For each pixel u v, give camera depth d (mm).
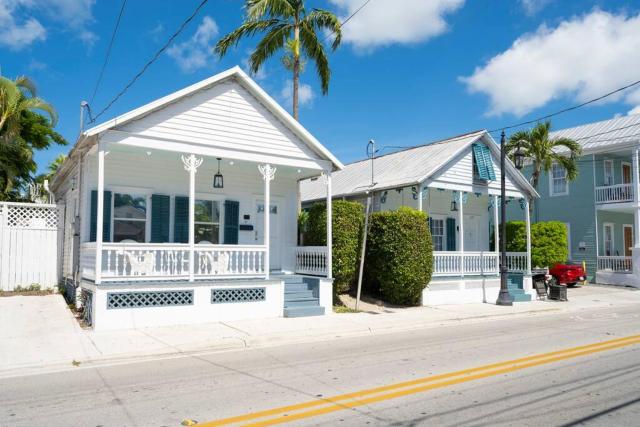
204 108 13219
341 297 17078
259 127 14070
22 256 15312
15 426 5480
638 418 5598
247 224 16359
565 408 5953
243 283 13297
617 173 29047
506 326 13344
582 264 26000
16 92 20328
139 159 14422
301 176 17141
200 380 7488
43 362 8531
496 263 20719
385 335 11867
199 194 15516
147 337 10719
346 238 16031
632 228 30781
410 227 16281
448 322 14164
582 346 10109
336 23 20156
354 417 5617
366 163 25000
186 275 12781
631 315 15984
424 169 18797
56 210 15875
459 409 5898
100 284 11469
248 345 10539
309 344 10664
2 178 20812
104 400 6457
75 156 13828
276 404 6164
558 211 29062
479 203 23203
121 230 14109
